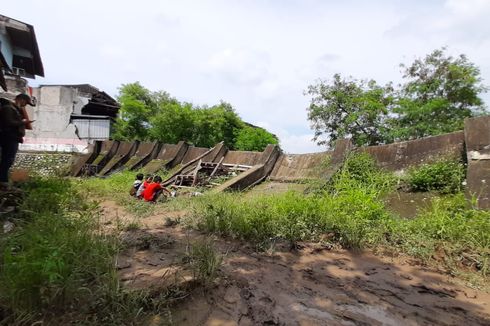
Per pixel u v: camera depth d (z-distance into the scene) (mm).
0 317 2127
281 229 5020
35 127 23156
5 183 5707
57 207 5180
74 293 2350
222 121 29266
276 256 4234
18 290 2199
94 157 19438
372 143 17281
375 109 16984
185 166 13539
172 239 4535
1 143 5762
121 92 31656
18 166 19094
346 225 5137
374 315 2828
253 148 28828
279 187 10445
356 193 6449
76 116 23516
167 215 6527
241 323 2527
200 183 11609
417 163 8594
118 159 17781
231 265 3740
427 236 5004
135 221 5754
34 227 3658
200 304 2754
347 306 2965
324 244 4816
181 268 3303
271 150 12289
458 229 4953
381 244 4926
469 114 15492
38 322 2049
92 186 10352
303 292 3199
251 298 2957
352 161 9070
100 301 2375
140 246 4102
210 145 28328
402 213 6918
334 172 8945
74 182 11195
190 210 6633
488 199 6070
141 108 29562
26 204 4875
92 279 2719
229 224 5059
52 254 2467
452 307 3100
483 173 6668
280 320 2605
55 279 2277
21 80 15648
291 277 3566
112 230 4961
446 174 7590
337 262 4199
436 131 14383
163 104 30938
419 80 16891
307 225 5277
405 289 3461
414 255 4535
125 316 2332
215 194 8664
